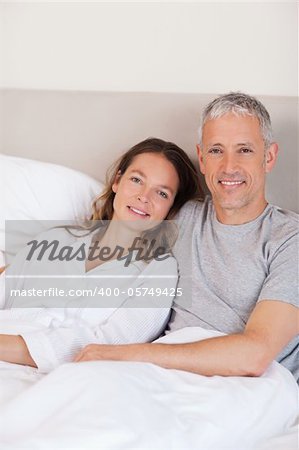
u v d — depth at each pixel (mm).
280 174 1850
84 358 1415
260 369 1387
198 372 1384
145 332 1622
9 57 2295
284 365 1558
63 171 2004
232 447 1219
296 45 1947
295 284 1479
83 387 1166
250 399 1290
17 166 2023
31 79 2279
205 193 1933
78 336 1523
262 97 1884
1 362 1479
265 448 1252
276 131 1857
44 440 1054
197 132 1910
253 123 1606
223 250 1626
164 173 1775
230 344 1388
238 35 2008
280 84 1981
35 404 1158
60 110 2146
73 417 1099
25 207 1971
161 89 2123
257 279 1561
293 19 1942
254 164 1597
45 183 1984
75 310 1667
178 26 2072
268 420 1294
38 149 2184
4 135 2225
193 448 1150
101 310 1662
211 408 1234
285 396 1352
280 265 1510
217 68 2045
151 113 2021
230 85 2037
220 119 1616
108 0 2145
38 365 1456
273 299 1459
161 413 1170
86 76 2209
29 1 2238
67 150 2145
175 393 1246
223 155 1616
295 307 1463
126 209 1780
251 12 1983
